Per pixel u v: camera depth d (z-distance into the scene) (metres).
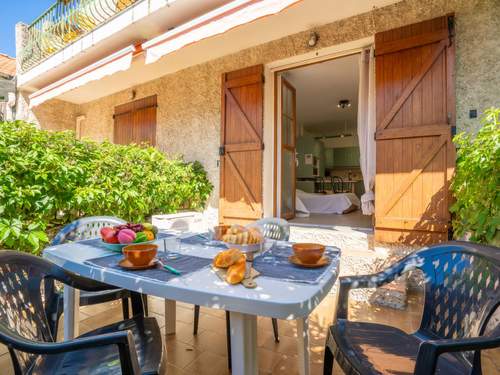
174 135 5.25
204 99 4.84
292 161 5.04
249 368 1.09
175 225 3.88
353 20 3.43
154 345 1.26
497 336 0.91
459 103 2.86
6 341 0.88
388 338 1.32
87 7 4.97
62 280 1.40
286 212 4.84
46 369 1.13
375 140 3.21
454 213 2.82
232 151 4.39
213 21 3.04
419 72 3.00
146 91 5.78
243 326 1.07
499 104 2.71
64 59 5.14
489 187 1.83
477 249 1.27
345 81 5.41
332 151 11.13
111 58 4.07
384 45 3.18
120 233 1.57
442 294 1.39
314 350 2.04
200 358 1.93
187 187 4.37
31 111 6.71
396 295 2.71
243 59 4.35
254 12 2.75
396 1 3.14
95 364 1.15
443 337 1.33
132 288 1.15
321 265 1.33
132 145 3.97
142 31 4.19
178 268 1.30
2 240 2.22
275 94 4.41
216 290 1.03
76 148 3.07
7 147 2.43
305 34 3.78
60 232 2.14
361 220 4.77
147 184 3.73
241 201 4.29
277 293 1.00
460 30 2.88
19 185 2.47
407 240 3.03
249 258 1.41
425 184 2.96
